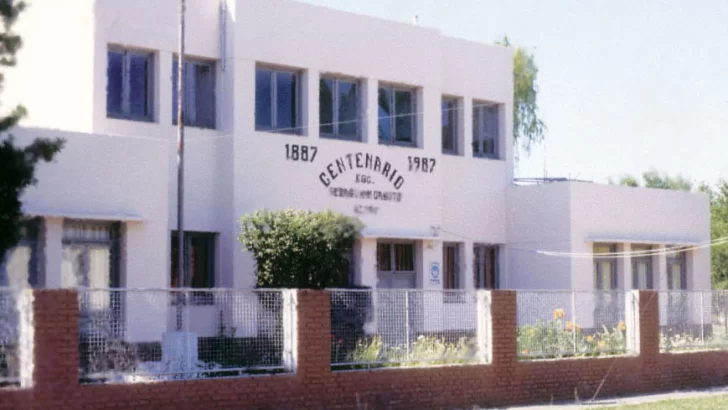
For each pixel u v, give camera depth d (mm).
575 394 21375
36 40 26969
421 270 31234
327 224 25609
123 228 23891
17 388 14703
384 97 30969
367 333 18641
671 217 35781
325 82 29500
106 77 25406
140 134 25734
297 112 28797
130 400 15695
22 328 15039
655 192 35281
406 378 18828
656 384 23031
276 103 28312
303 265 25016
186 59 27000
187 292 16594
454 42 33156
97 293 15695
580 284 32781
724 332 24953
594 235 33219
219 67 27297
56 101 26312
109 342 15750
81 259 23328
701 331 24438
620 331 22906
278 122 28328
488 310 20266
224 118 27234
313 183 28562
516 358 20516
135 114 26062
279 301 17625
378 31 30406
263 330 17406
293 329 17578
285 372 17484
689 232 36344
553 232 33094
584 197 33094
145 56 26328
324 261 25219
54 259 22766
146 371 16094
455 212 32875
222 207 27047
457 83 33125
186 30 26781
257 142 27406
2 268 22031
